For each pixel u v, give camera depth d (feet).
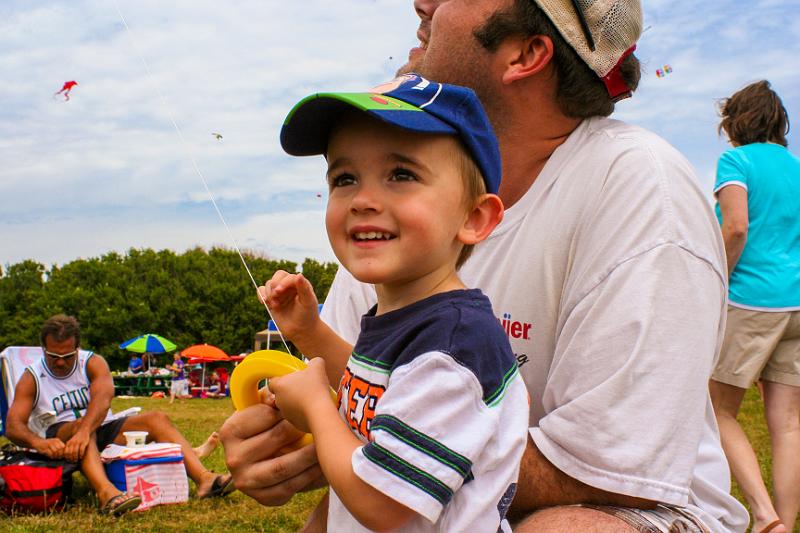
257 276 93.61
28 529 13.24
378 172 4.30
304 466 4.77
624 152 5.67
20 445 15.93
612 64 5.98
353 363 4.54
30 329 125.90
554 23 5.83
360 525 4.34
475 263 6.07
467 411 3.91
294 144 4.72
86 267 130.11
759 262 11.77
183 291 122.52
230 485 15.94
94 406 16.11
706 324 5.28
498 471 4.13
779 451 11.53
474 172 4.53
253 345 123.65
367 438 4.20
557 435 5.17
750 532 11.59
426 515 3.73
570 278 5.69
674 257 5.27
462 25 6.12
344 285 6.95
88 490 16.90
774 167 12.12
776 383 11.75
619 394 5.06
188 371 84.53
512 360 4.38
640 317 5.13
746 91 12.85
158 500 15.49
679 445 5.03
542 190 5.92
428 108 4.34
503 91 6.07
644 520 4.96
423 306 4.31
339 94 4.22
